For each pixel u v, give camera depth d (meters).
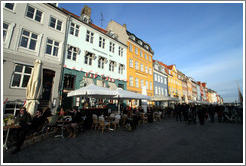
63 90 12.05
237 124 10.33
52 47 12.03
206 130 7.97
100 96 9.67
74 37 13.98
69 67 12.84
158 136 6.44
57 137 5.95
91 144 5.04
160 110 15.10
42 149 4.45
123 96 8.47
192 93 50.72
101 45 16.97
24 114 5.59
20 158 3.73
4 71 9.04
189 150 4.46
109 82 16.72
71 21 14.02
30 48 10.87
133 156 3.95
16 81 9.67
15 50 9.73
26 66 10.23
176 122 11.51
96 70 15.43
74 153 4.14
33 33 11.05
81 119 6.34
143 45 26.22
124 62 20.09
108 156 3.95
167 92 31.14
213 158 3.78
